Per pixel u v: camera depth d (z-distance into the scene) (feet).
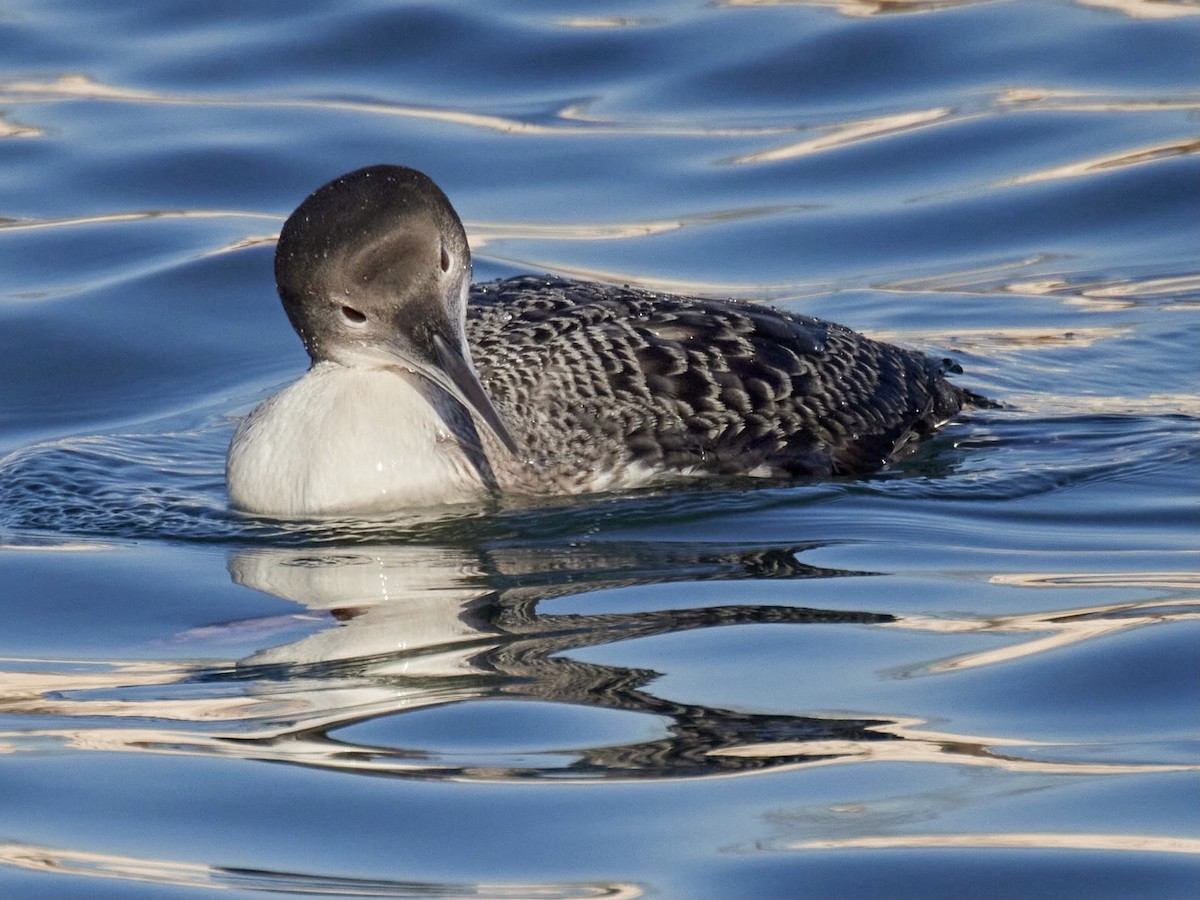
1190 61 61.72
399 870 23.31
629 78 63.62
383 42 65.98
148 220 56.44
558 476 37.96
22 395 47.26
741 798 24.73
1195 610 30.66
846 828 23.88
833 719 26.99
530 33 66.23
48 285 52.90
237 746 26.91
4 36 67.82
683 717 27.17
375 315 35.81
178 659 30.63
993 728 26.66
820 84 62.64
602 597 32.48
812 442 38.83
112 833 24.58
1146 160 56.59
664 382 38.34
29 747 27.12
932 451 40.55
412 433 37.45
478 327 39.29
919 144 58.70
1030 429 41.78
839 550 34.68
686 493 37.96
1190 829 23.67
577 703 27.81
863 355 40.93
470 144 59.82
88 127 61.46
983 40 63.77
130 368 48.75
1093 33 63.62
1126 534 35.42
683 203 56.75
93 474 40.98
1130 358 46.44
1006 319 49.29
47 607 33.37
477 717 27.50
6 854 24.04
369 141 59.88
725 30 65.72
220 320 51.08
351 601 32.96
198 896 22.82
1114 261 52.65
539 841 23.82
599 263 53.21
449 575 34.04
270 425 38.19
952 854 23.18
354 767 26.04
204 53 66.33
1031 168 57.11
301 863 23.58
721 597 32.19
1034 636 29.84
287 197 57.47
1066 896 22.34
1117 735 26.40
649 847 23.61
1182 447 40.29
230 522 37.65
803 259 53.67
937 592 32.14
